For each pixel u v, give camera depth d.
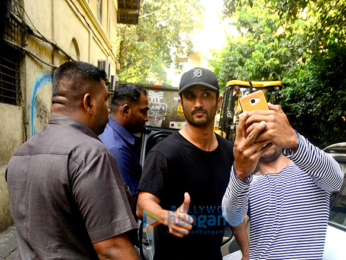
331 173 1.18
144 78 17.97
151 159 1.40
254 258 1.40
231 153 1.58
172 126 3.91
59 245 0.94
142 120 2.07
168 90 3.90
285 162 1.49
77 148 0.98
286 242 1.32
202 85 1.37
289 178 1.41
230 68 13.68
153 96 3.91
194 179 1.37
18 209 1.01
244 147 1.05
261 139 1.03
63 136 1.03
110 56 11.52
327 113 5.98
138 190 1.37
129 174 1.82
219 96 1.57
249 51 13.32
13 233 3.38
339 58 5.58
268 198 1.39
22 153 1.06
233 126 6.81
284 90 7.55
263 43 12.39
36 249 0.96
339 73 5.77
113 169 1.01
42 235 0.95
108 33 11.05
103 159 0.99
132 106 1.99
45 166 0.96
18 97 3.99
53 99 1.14
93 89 1.15
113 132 1.90
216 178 1.43
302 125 7.21
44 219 0.94
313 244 1.30
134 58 17.69
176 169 1.37
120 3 13.05
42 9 4.66
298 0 5.41
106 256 0.93
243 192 1.22
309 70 6.83
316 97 6.40
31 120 4.26
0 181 3.39
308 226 1.32
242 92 7.02
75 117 1.12
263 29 13.00
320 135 6.90
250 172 1.13
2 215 3.44
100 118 1.19
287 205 1.35
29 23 4.15
